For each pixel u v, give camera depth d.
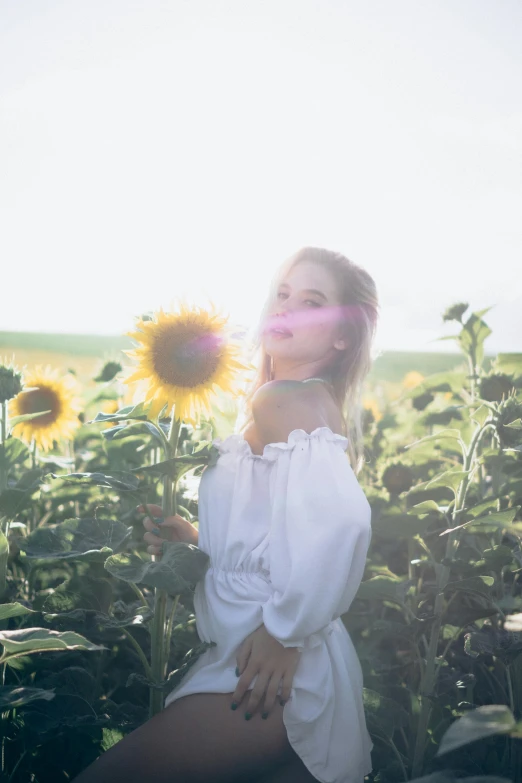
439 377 4.01
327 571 1.92
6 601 2.51
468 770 2.51
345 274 2.44
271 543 2.04
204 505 2.27
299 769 2.05
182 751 1.95
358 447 2.60
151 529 2.35
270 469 2.22
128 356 2.17
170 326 2.15
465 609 2.70
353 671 2.28
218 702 2.00
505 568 3.03
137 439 4.05
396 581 2.69
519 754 2.46
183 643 2.83
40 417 3.66
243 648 2.01
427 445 3.94
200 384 2.18
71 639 1.72
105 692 2.98
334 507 1.96
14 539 3.20
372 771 2.64
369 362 2.54
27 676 2.62
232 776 1.96
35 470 2.65
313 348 2.42
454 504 2.98
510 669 2.65
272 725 1.96
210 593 2.17
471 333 3.67
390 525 2.88
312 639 2.02
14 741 2.44
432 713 2.72
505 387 3.34
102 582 2.51
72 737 2.39
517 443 2.87
